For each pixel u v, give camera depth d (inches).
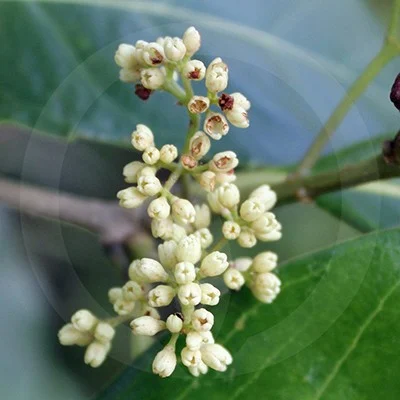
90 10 5.7
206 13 6.0
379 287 4.3
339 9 6.4
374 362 4.2
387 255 4.4
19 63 5.3
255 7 6.2
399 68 6.4
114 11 5.7
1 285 6.1
